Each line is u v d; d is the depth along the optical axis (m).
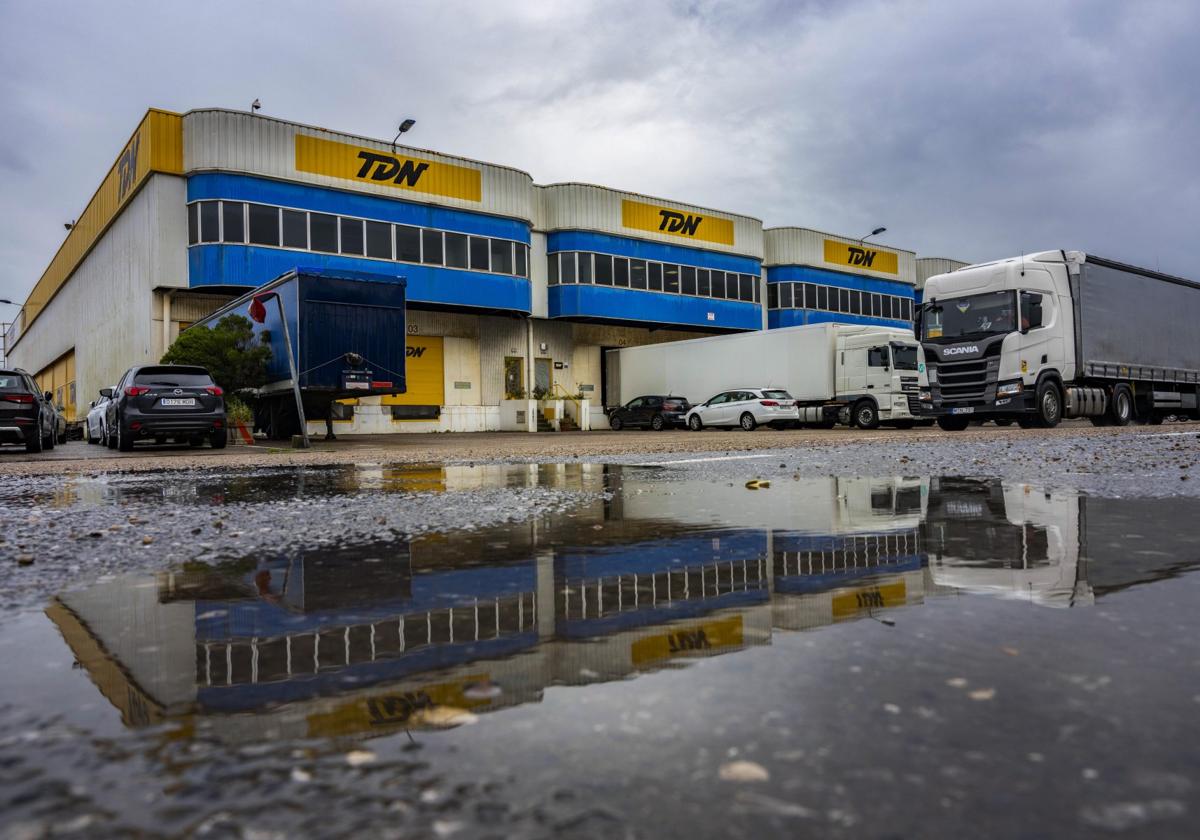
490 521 3.55
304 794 0.88
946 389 16.59
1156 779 0.89
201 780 0.93
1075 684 1.23
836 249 37.88
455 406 27.81
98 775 0.95
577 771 0.93
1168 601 1.81
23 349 60.69
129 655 1.50
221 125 20.95
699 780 0.90
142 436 13.05
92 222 29.58
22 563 2.63
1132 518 3.33
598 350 32.34
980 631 1.55
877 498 4.27
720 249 33.34
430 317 27.28
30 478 7.23
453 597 1.98
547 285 29.61
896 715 1.10
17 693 1.27
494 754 0.98
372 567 2.45
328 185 22.80
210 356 15.05
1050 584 2.02
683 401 27.09
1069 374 16.45
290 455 11.05
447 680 1.30
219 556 2.73
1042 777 0.90
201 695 1.25
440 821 0.81
